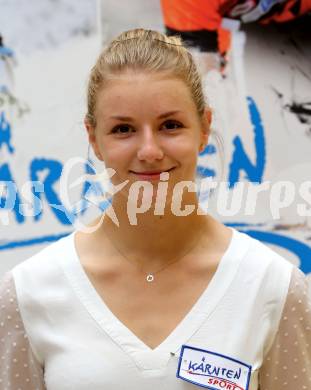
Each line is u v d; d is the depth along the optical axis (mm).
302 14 2621
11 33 2570
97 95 1337
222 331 1326
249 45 2621
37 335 1375
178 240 1394
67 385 1312
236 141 2607
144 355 1299
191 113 1313
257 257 1396
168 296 1369
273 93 2625
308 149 2629
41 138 2555
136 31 1396
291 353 1382
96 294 1375
